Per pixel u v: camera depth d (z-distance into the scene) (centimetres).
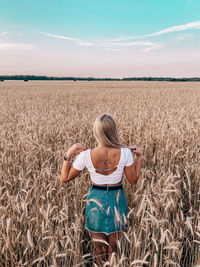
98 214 200
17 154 451
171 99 1677
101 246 215
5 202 281
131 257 210
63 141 552
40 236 238
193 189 349
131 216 276
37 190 291
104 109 1130
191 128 584
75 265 200
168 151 450
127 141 583
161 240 184
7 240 205
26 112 1076
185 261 247
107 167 193
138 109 1111
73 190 311
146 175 351
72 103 1616
